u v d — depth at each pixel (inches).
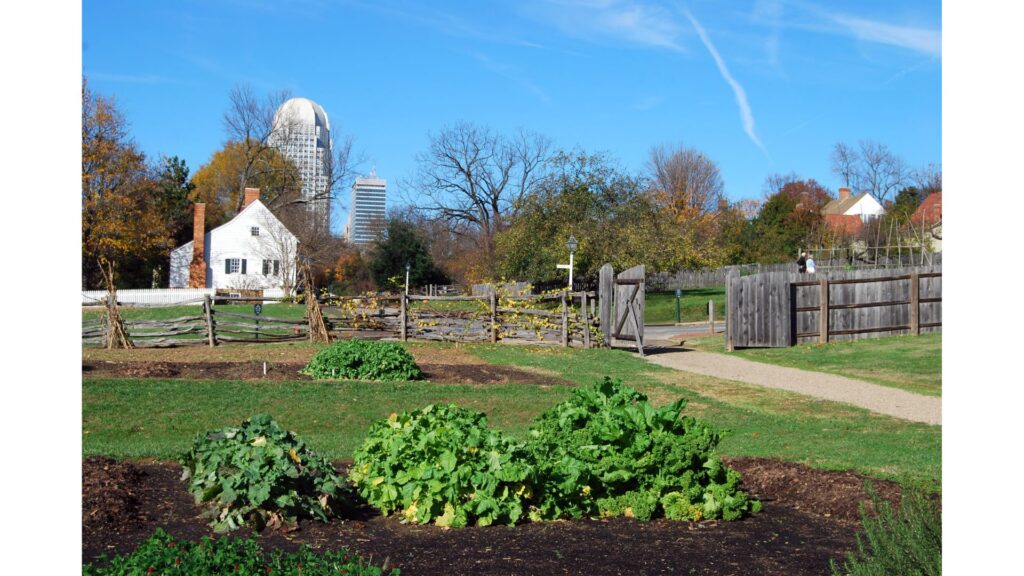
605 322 837.8
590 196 1504.7
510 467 230.8
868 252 1697.8
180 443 347.9
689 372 661.9
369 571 170.2
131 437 374.9
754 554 207.0
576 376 612.7
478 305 904.3
